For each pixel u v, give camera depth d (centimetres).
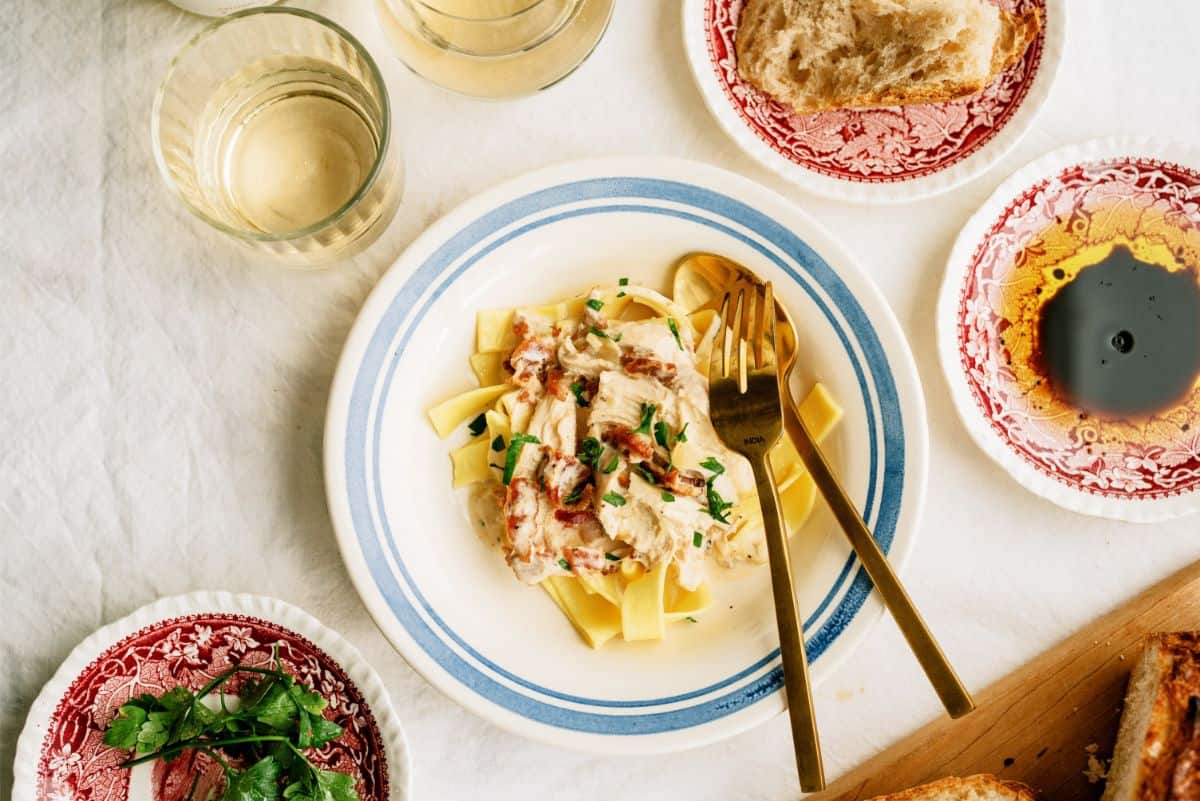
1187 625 65
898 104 66
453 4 61
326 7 66
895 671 66
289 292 66
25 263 66
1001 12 67
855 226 67
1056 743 65
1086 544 67
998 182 67
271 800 61
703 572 63
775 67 66
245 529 65
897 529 63
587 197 63
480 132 66
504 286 64
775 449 65
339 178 64
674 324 63
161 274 66
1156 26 68
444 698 65
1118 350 67
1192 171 67
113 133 66
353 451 62
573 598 64
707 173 63
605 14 63
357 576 62
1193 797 61
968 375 66
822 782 61
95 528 65
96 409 66
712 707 62
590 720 62
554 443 63
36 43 66
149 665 63
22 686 65
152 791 63
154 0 66
